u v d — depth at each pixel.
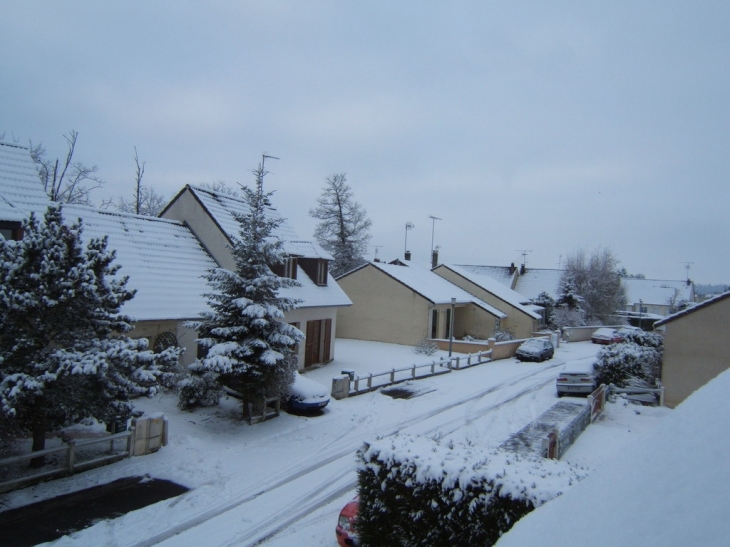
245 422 16.00
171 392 17.62
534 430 17.00
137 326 17.59
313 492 11.52
